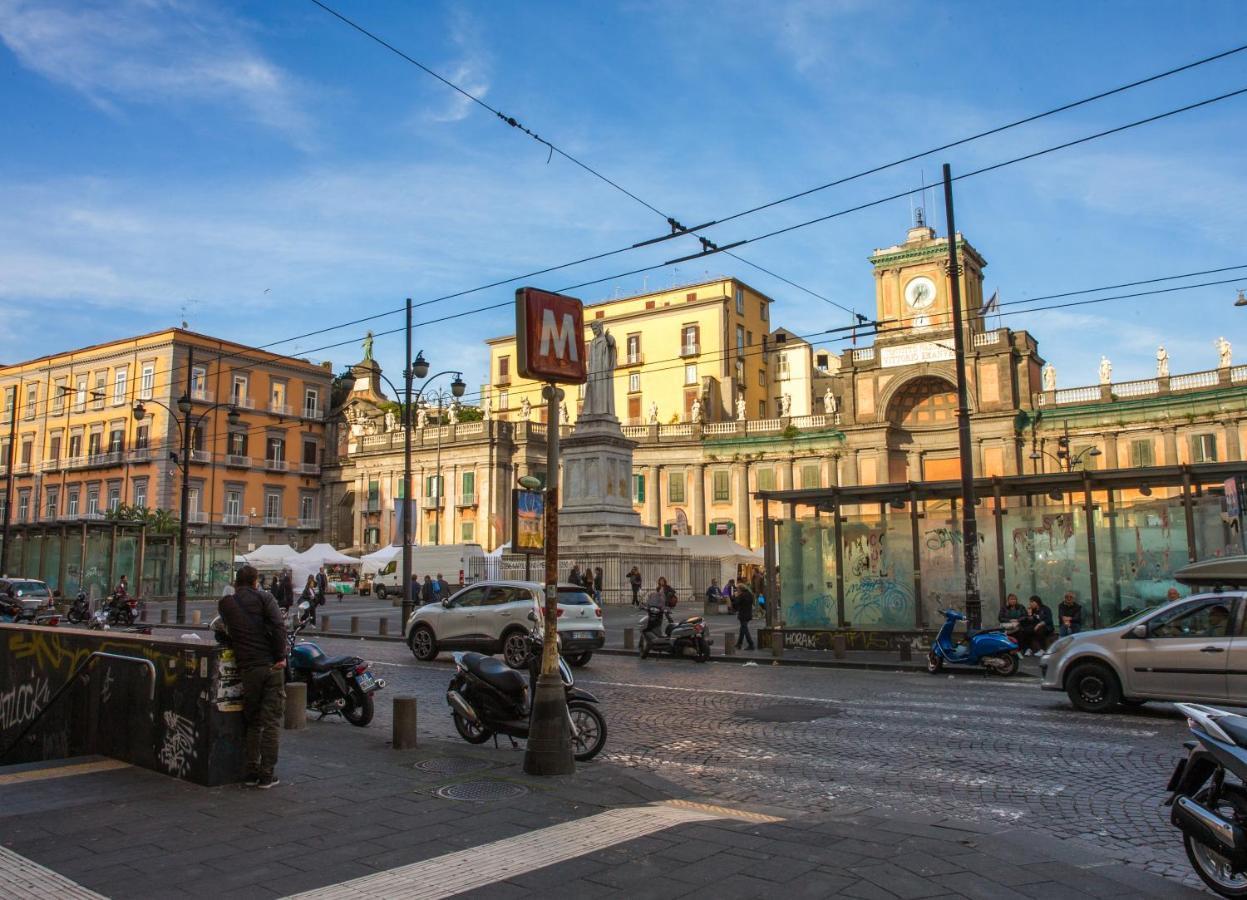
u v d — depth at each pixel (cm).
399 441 7462
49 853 631
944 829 701
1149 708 1399
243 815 728
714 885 566
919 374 6094
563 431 7069
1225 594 1302
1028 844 671
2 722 1141
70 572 4597
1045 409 5894
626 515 4344
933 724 1269
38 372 7712
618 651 2495
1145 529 2192
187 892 557
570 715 1028
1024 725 1255
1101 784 909
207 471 7038
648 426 6988
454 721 1201
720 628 3256
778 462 6631
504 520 6962
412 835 674
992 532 2378
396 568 5656
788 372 8119
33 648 1106
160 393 6906
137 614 3094
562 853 630
